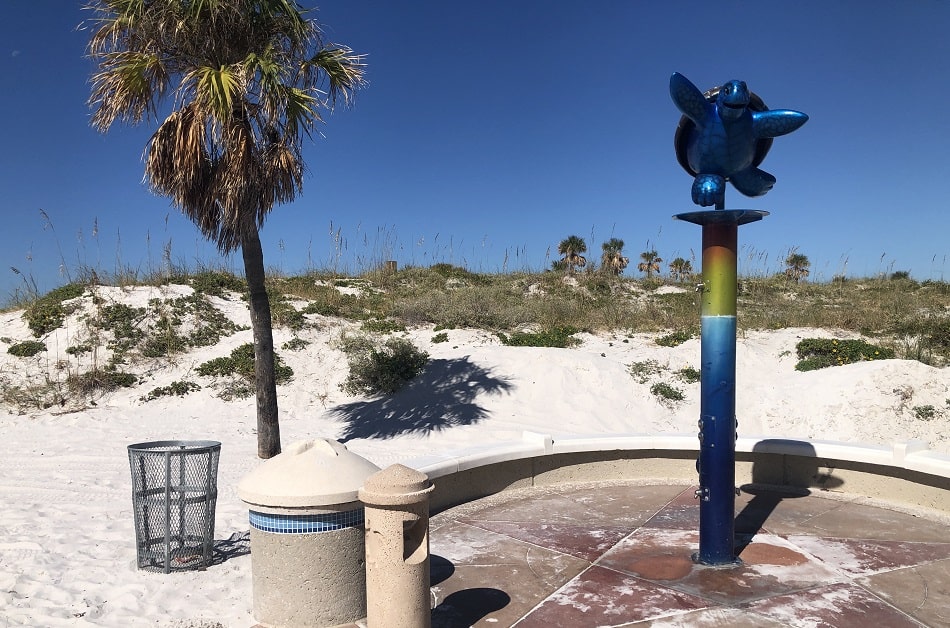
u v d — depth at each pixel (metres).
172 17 8.48
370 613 3.97
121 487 8.22
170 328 15.32
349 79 9.45
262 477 4.27
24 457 9.78
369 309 18.14
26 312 15.88
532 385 13.34
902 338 15.95
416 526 4.01
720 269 5.04
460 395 12.85
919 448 7.01
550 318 18.00
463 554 5.64
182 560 5.46
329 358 14.59
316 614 4.18
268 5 8.68
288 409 12.81
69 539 6.17
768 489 7.62
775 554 5.54
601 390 13.38
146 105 8.77
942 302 19.95
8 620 4.45
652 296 22.08
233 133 8.27
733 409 5.23
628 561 5.42
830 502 7.07
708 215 4.91
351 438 11.22
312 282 20.64
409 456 10.16
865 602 4.64
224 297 17.56
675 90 4.68
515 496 7.40
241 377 13.71
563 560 5.47
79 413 12.29
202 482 5.92
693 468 8.17
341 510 4.18
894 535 6.01
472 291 20.02
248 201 8.58
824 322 17.25
